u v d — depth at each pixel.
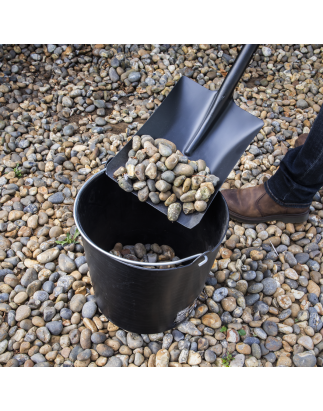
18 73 2.26
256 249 1.53
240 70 1.17
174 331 1.27
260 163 1.92
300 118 2.17
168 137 1.34
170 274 0.92
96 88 2.21
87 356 1.18
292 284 1.43
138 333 1.22
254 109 2.20
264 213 1.60
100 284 1.09
